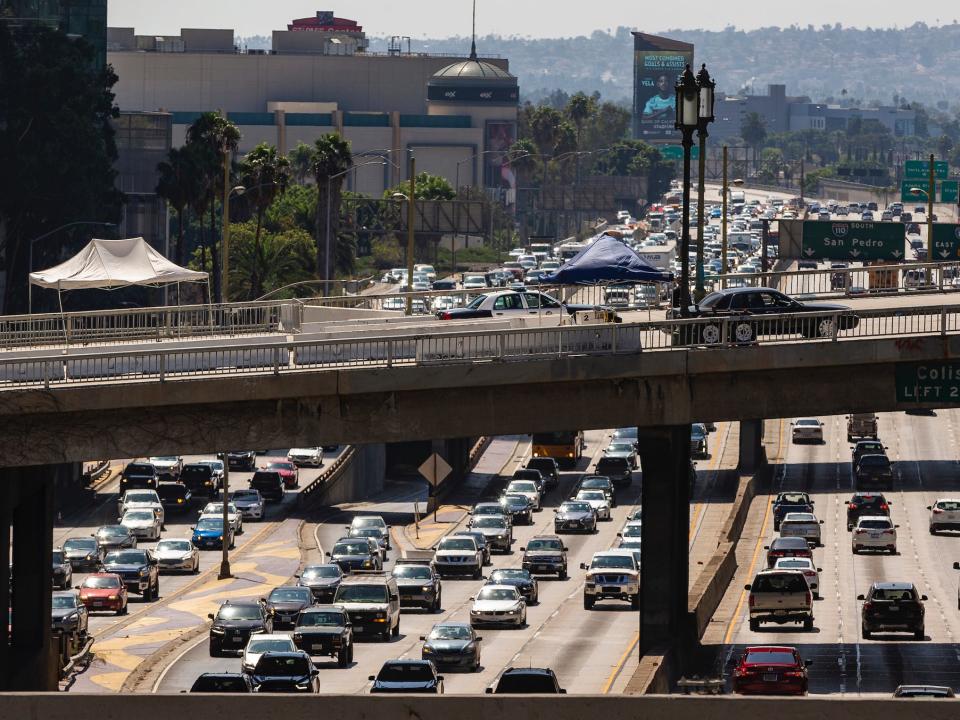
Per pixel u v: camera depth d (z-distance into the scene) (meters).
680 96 142.00
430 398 127.94
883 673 133.88
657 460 134.50
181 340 151.88
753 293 153.12
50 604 127.69
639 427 132.50
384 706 64.38
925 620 162.88
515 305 170.12
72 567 193.25
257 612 148.88
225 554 198.62
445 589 190.75
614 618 169.62
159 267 193.62
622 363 129.62
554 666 140.88
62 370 123.44
